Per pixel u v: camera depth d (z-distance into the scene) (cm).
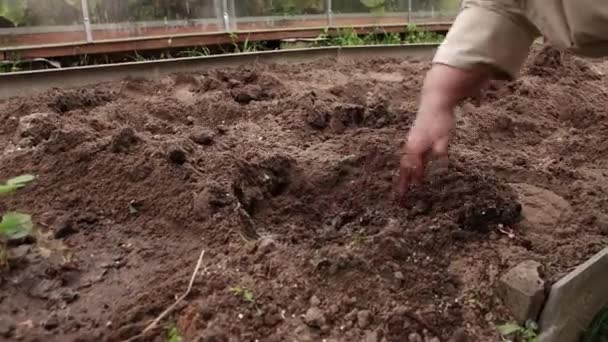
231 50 466
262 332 170
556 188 254
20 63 396
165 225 208
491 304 190
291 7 487
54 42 407
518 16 180
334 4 505
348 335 172
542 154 289
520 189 249
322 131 291
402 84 371
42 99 299
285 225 220
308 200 236
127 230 207
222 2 458
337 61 423
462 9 191
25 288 181
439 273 195
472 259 203
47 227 207
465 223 216
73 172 229
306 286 182
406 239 204
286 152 262
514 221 224
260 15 477
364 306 179
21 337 164
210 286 179
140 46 430
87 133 248
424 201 226
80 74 345
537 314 190
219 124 297
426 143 183
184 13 448
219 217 205
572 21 167
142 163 228
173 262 191
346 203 232
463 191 227
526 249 211
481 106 332
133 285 183
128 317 170
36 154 238
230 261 189
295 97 322
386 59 437
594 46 175
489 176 246
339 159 253
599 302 209
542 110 337
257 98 329
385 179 240
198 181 220
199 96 332
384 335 172
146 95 335
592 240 218
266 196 234
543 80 382
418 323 176
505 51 181
